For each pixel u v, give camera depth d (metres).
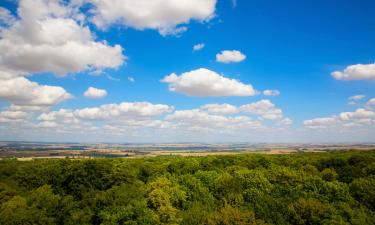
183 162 96.31
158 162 100.50
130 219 55.25
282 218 56.66
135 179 80.00
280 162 94.31
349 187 66.81
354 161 86.81
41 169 85.25
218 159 101.88
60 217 60.88
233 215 55.03
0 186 73.00
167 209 58.56
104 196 61.78
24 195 71.44
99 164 80.81
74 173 77.31
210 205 64.94
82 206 62.12
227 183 71.75
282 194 68.19
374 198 60.34
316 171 81.62
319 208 56.03
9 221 57.22
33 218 58.50
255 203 63.25
